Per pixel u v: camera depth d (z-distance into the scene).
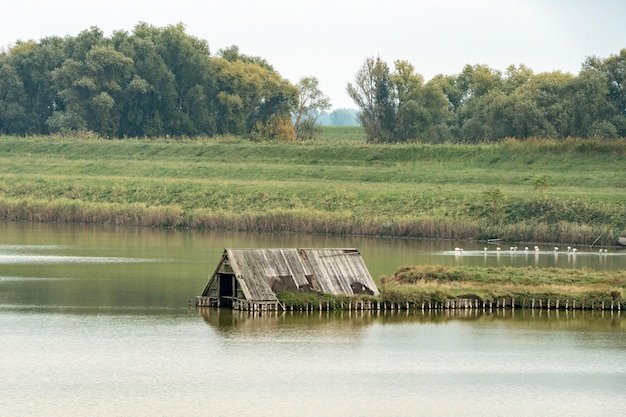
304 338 145.38
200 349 137.75
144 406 113.56
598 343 146.88
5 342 139.62
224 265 163.75
